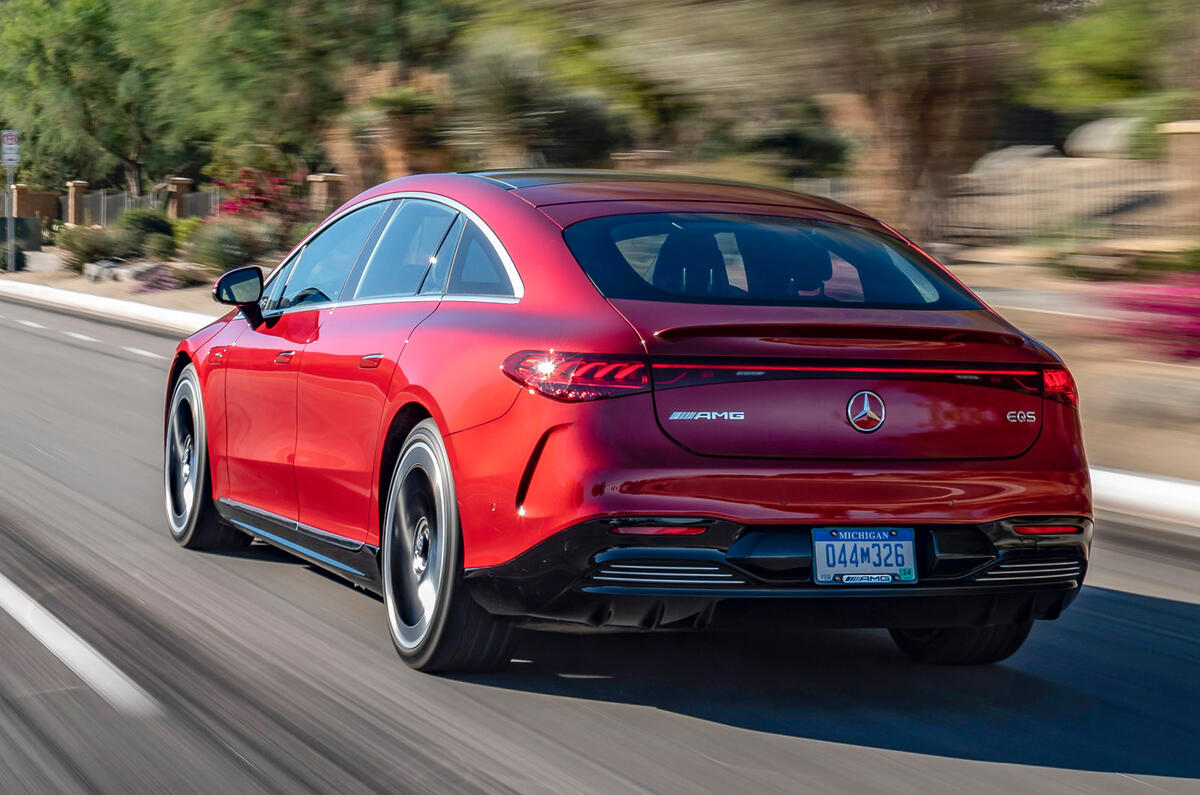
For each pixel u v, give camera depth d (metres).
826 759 4.71
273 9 33.41
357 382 5.93
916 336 5.02
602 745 4.77
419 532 5.49
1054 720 5.27
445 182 6.24
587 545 4.72
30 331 23.11
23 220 50.03
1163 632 6.73
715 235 5.55
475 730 4.88
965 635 5.81
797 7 17.48
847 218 6.05
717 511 4.72
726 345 4.82
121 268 36.03
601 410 4.75
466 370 5.20
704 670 5.73
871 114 19.20
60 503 8.82
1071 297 20.38
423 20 32.28
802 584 4.80
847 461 4.85
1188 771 4.72
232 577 7.07
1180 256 22.39
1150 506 10.36
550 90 27.77
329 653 5.77
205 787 4.31
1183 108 24.97
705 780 4.46
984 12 17.62
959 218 30.00
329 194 38.03
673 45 18.97
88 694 5.18
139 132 60.94
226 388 7.22
